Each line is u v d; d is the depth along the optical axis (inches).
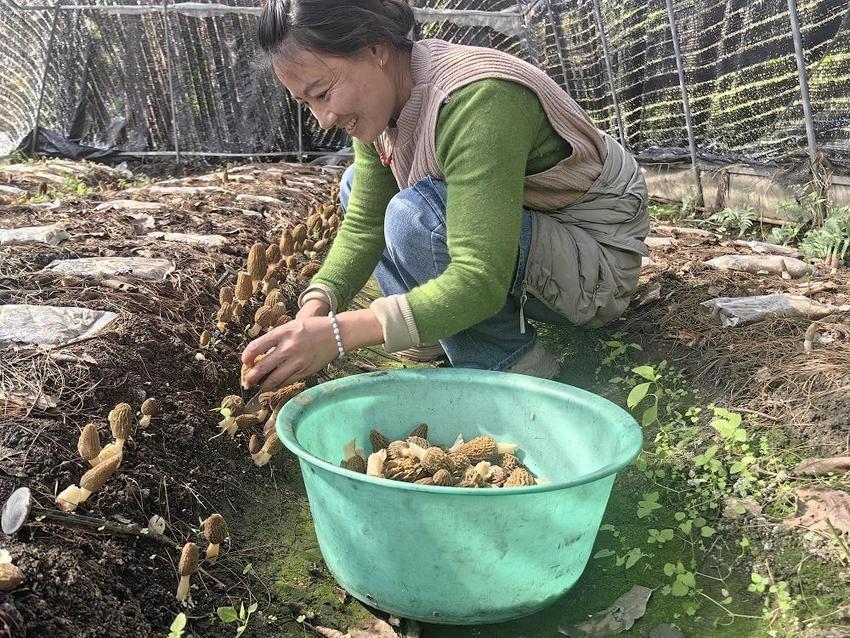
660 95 257.4
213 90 411.2
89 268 137.9
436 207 107.3
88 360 101.8
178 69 405.7
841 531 84.6
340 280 112.5
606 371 132.3
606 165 113.9
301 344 89.9
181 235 173.8
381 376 102.2
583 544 81.4
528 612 81.3
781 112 208.1
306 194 264.1
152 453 95.1
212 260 154.5
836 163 195.0
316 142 426.9
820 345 119.0
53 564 71.5
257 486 104.0
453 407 104.7
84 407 94.9
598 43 283.6
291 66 89.4
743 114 223.9
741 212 220.1
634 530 96.0
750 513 92.4
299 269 170.6
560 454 98.0
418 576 77.7
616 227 116.9
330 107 92.7
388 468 93.0
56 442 86.7
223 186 261.7
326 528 82.7
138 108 416.2
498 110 91.6
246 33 399.2
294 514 101.9
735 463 98.6
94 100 415.5
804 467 95.1
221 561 88.1
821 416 102.0
